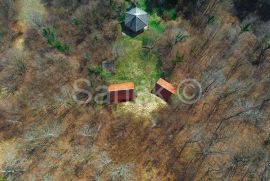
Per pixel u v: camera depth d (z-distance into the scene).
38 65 73.25
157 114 69.44
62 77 72.56
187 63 75.94
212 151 64.19
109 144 65.12
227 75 74.44
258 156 63.91
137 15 79.19
